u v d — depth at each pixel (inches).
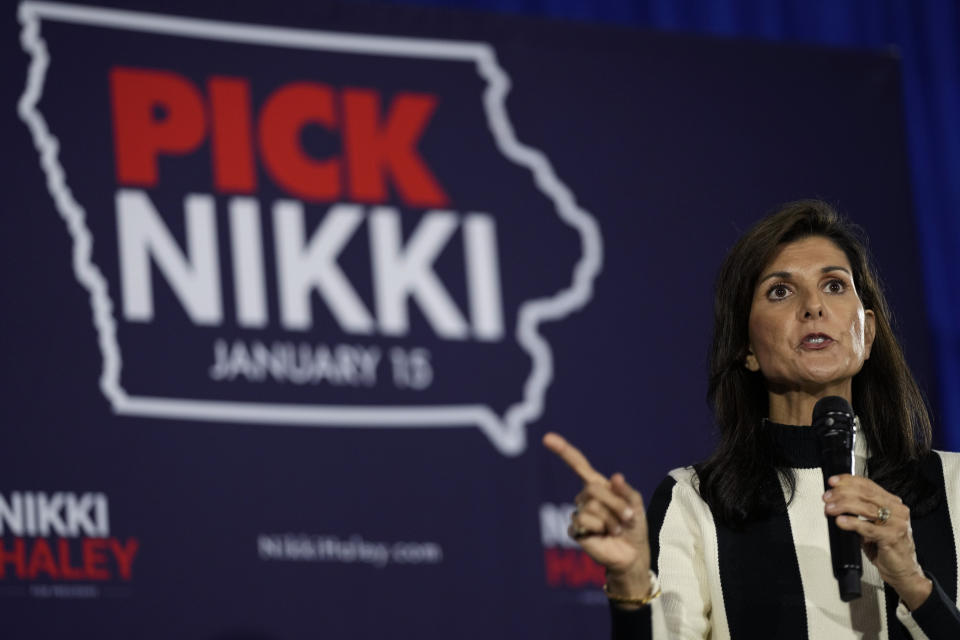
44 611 328.5
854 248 210.2
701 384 386.9
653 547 200.2
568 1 435.5
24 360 341.1
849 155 418.3
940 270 447.5
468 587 356.2
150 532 339.6
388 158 379.2
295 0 383.2
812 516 196.4
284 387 356.2
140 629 333.7
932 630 175.5
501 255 380.8
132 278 352.8
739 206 404.5
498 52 397.1
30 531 332.2
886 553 174.2
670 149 403.5
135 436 344.2
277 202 367.2
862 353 197.9
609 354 381.7
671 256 394.6
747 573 195.3
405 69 387.9
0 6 361.4
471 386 369.1
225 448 349.1
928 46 464.8
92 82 363.3
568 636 359.9
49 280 347.3
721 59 415.8
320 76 380.5
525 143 391.5
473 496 362.6
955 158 457.4
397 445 360.5
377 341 365.7
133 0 371.6
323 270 366.3
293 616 343.6
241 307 358.3
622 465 374.6
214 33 375.2
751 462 201.5
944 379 437.4
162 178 361.4
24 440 336.5
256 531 346.0
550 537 365.1
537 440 370.3
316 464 354.0
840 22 459.5
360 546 351.9
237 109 371.6
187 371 350.9
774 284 203.3
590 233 389.4
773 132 413.7
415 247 374.3
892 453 201.6
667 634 183.9
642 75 407.5
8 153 352.8
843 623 190.1
